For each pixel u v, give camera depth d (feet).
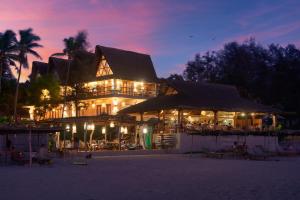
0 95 206.59
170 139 155.53
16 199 49.29
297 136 195.83
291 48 268.41
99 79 213.25
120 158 123.54
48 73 238.07
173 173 79.56
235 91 205.57
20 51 192.24
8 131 104.47
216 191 55.42
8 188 58.44
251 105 189.78
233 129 170.40
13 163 102.73
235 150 134.62
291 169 88.99
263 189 57.21
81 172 81.56
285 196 50.98
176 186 60.49
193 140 157.07
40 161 99.86
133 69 217.97
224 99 187.42
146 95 217.97
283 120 245.86
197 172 81.56
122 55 220.43
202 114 188.85
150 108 169.17
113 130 168.25
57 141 148.87
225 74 267.18
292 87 249.14
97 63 218.18
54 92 217.56
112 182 65.36
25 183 64.18
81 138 167.43
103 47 216.33
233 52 275.39
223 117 195.62
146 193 53.83
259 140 169.78
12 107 211.61
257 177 72.59
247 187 59.31
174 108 158.92
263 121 206.49
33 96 217.97
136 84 217.77
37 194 53.06
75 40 210.79
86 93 216.95
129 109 181.16
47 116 241.14
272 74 255.29
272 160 122.21
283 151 153.38
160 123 163.84
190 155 140.87
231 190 56.29
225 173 79.77
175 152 151.43
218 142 160.97
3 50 190.80
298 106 242.58
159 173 79.61
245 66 267.39
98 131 169.78
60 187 59.52
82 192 54.70
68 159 115.85
